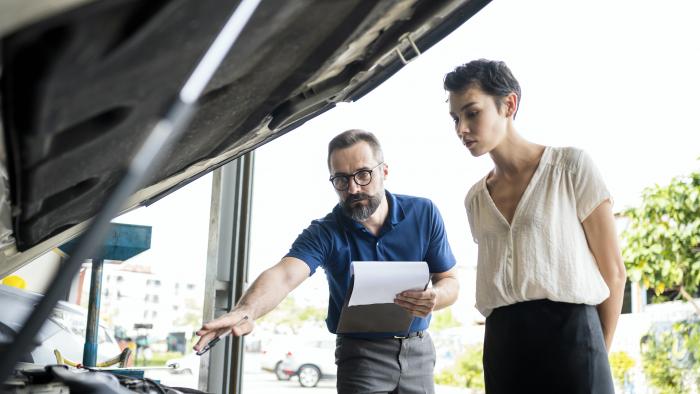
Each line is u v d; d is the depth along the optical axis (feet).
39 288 7.55
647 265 14.07
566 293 4.76
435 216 6.84
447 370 19.72
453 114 5.25
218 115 3.03
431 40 3.46
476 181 5.71
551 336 4.79
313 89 3.41
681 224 13.57
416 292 5.57
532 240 4.96
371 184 6.29
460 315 20.74
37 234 3.59
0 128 1.88
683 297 14.07
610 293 4.99
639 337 14.52
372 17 2.67
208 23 1.82
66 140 2.10
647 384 14.07
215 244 11.26
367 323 5.94
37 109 1.69
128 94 1.97
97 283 5.18
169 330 12.96
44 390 2.81
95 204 3.65
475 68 5.09
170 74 2.01
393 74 3.74
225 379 10.93
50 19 1.39
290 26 2.36
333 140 6.52
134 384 3.24
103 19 1.49
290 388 21.11
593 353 4.68
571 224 4.95
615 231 4.92
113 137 2.30
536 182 5.08
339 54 2.94
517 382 4.94
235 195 11.71
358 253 6.51
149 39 1.71
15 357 1.43
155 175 3.60
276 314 21.38
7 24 1.34
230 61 2.30
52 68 1.53
